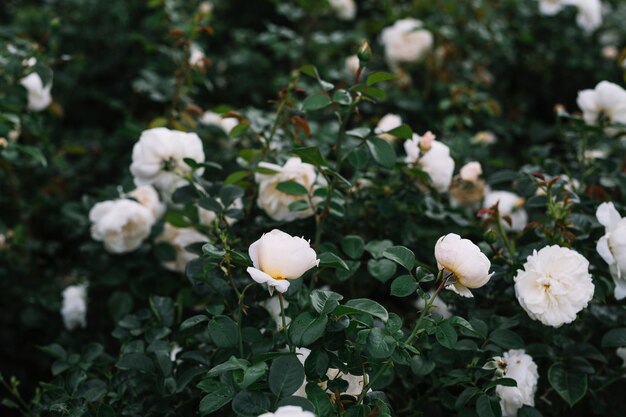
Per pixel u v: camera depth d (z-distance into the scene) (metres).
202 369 0.96
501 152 1.69
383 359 0.90
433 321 0.90
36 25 1.98
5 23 2.27
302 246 0.82
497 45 1.91
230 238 1.07
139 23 2.08
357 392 0.92
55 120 1.85
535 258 0.95
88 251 1.29
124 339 1.08
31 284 1.43
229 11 2.23
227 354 0.94
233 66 1.93
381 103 1.69
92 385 1.01
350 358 0.90
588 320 1.10
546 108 2.06
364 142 1.07
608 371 1.08
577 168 1.36
